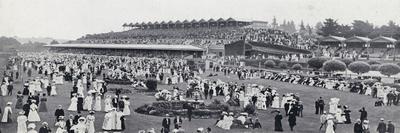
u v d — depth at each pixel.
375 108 40.44
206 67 89.00
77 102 32.31
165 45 120.88
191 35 137.62
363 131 26.62
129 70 70.06
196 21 163.00
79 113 32.22
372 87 50.94
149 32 169.50
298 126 31.27
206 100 42.69
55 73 53.56
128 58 104.88
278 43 114.75
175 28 172.75
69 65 75.00
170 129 27.97
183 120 32.00
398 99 42.00
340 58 86.69
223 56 104.12
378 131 28.48
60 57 113.38
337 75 68.69
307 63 84.50
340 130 30.05
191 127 29.20
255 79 70.19
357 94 50.72
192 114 33.59
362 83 55.59
